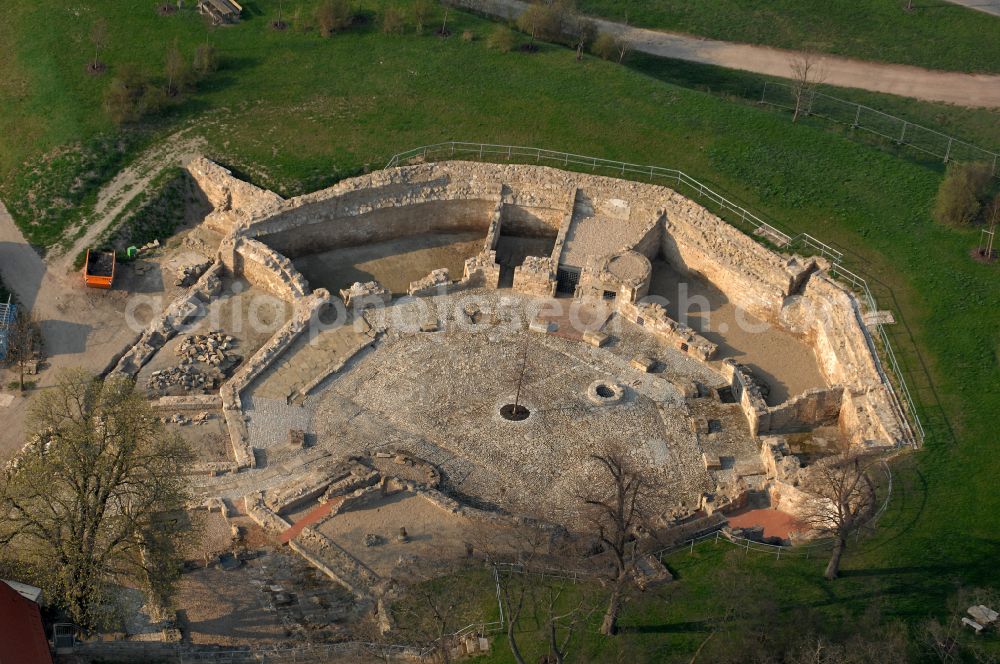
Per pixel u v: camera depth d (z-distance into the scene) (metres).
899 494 101.31
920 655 86.56
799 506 102.25
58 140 136.25
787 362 120.75
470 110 143.25
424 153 137.25
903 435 107.44
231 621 92.31
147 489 90.50
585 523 103.00
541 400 115.06
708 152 137.25
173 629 90.81
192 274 126.19
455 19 158.50
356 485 103.44
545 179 133.88
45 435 94.75
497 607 92.75
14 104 142.00
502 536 99.69
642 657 87.56
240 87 145.25
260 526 100.44
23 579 88.00
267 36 153.12
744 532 100.69
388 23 154.12
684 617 90.88
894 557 95.44
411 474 105.50
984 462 104.12
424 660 89.25
